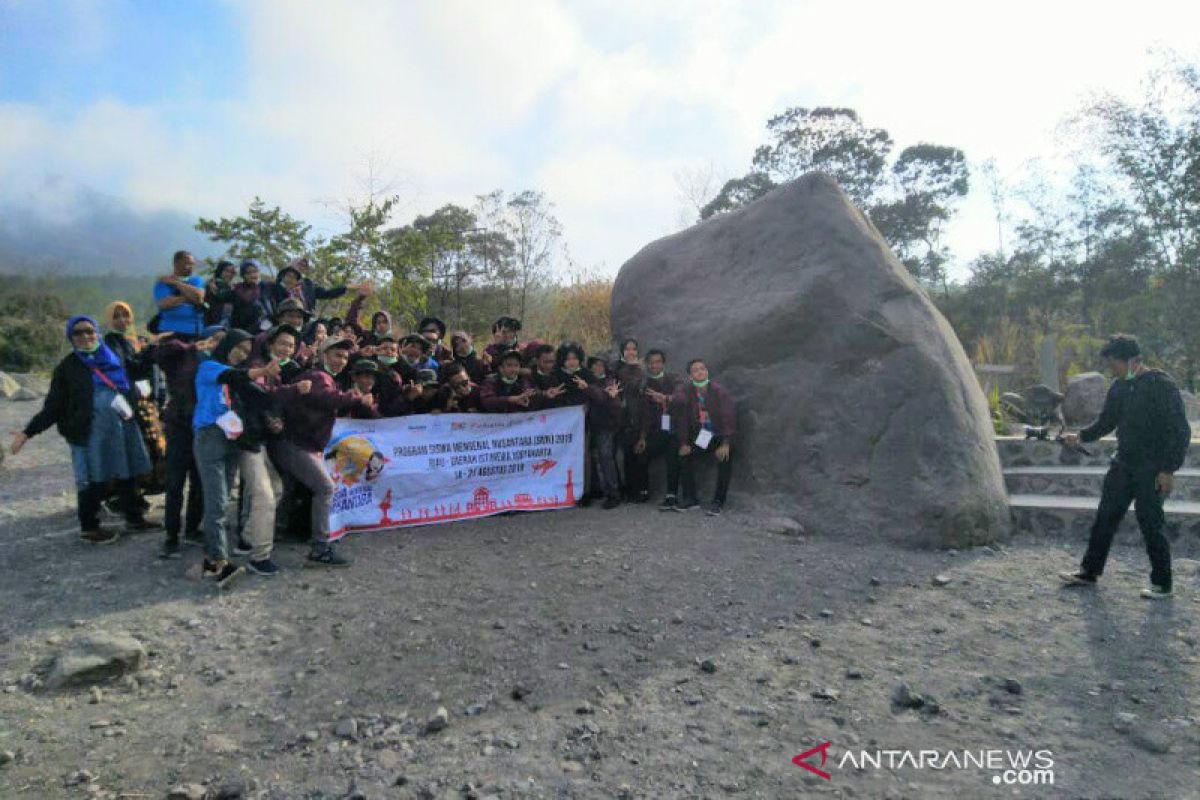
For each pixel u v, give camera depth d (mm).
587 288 16953
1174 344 20938
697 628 4891
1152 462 5355
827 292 7945
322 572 5844
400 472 7219
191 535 6477
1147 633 4809
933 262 37375
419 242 16375
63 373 6258
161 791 3238
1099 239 25531
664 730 3674
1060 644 4660
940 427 7047
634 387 8203
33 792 3199
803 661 4438
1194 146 19406
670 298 9484
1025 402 11867
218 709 3914
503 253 25203
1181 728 3658
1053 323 25016
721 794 3164
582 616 5051
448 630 4824
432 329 8742
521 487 7789
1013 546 6867
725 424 7668
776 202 9023
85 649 4262
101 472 6355
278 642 4652
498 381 7809
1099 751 3480
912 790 3188
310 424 5914
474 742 3586
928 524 6680
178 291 7770
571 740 3590
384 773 3340
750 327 8219
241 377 5469
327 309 14859
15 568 5789
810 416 7629
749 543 6652
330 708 3922
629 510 7855
